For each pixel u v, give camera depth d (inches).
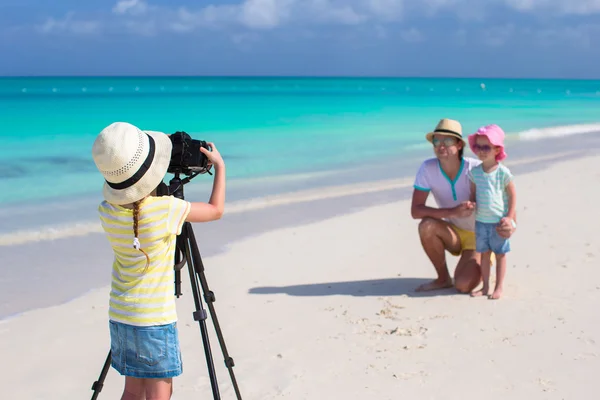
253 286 253.3
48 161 583.8
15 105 1392.7
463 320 208.7
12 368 183.3
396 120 1069.1
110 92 2412.6
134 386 124.6
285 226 351.9
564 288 235.6
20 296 243.9
